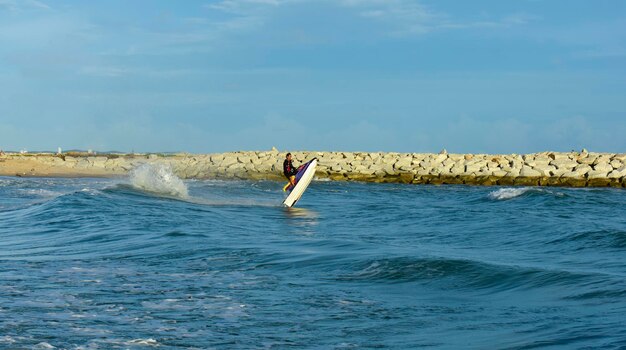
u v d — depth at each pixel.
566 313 8.30
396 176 51.31
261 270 11.47
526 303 9.02
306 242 14.95
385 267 11.34
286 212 24.38
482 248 15.27
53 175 54.84
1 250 14.21
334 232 18.27
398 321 8.20
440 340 7.37
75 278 10.67
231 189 37.09
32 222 19.02
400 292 9.84
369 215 23.52
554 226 17.97
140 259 12.62
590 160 51.16
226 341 7.37
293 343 7.32
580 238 15.86
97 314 8.39
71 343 7.17
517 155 54.34
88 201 22.47
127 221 18.44
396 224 20.70
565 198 28.77
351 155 56.31
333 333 7.70
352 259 12.11
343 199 32.00
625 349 6.64
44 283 10.23
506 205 27.16
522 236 17.03
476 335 7.50
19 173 54.50
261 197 32.38
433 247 15.27
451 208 25.58
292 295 9.59
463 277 10.66
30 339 7.27
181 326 7.93
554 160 51.81
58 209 20.81
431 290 9.98
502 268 11.03
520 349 6.87
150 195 27.34
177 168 55.97
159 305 8.91
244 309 8.74
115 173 57.28
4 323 7.88
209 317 8.34
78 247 14.47
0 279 10.50
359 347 7.17
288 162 26.83
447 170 51.22
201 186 38.47
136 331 7.68
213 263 12.14
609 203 28.08
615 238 15.46
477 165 51.41
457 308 8.85
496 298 9.43
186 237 15.47
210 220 20.25
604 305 8.65
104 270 11.44
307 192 36.81
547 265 12.09
